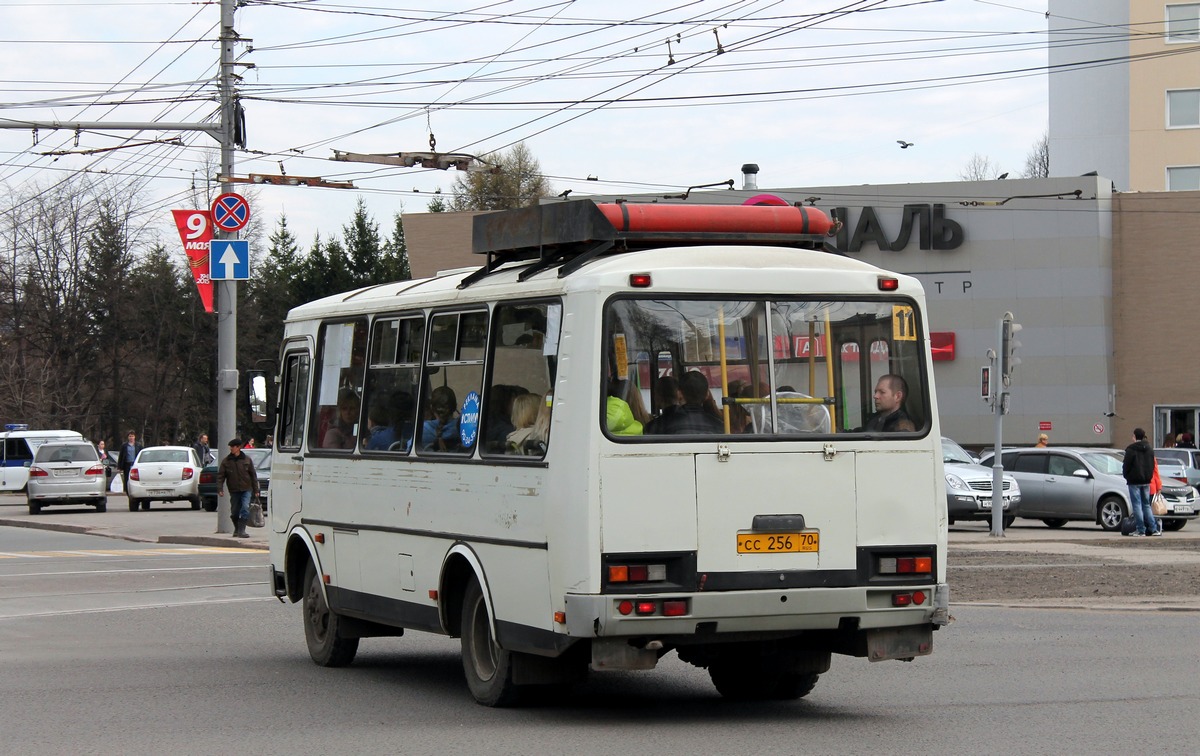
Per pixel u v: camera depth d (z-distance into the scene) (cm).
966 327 5153
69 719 979
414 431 1096
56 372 7419
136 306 7731
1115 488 3064
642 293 899
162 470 4144
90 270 7625
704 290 912
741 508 898
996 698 1041
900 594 927
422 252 5784
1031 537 2770
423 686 1141
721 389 910
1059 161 6581
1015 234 5103
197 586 2064
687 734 894
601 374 884
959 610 1689
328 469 1238
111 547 2897
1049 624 1535
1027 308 5119
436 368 1078
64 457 4084
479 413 1005
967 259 5131
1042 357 5116
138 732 923
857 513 924
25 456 5494
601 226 938
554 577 897
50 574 2270
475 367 1021
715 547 892
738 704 1035
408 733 907
